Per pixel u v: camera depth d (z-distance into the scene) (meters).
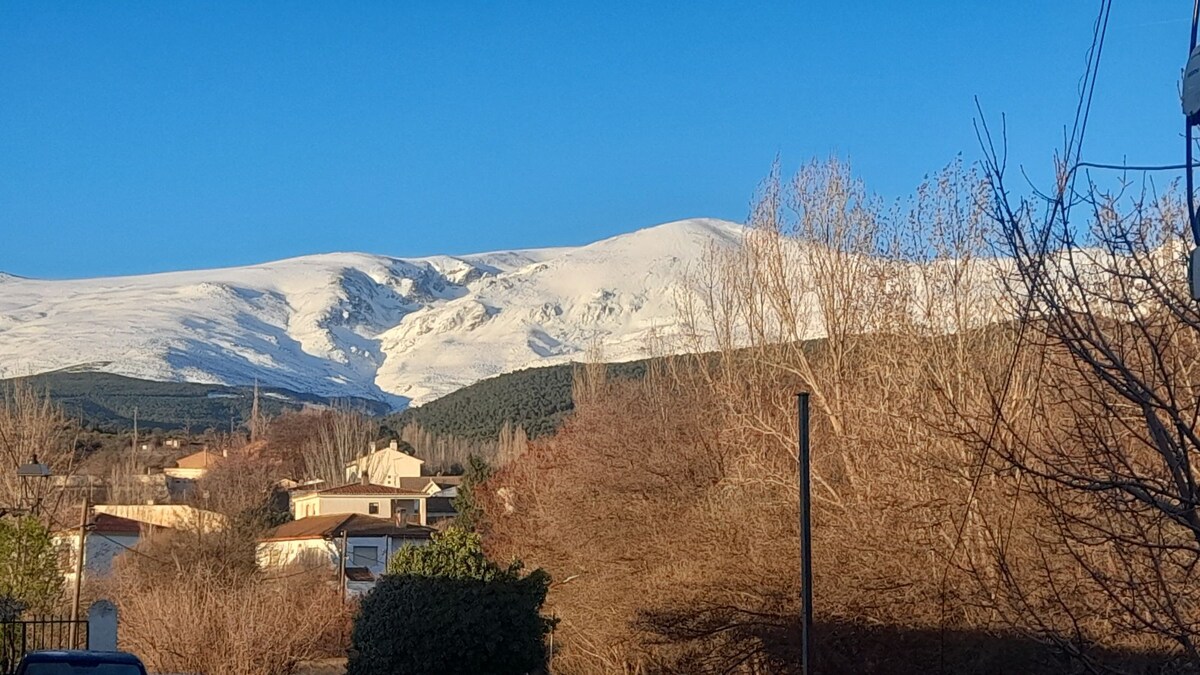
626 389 39.69
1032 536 13.73
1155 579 10.02
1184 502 8.65
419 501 74.31
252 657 31.22
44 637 26.84
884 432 21.78
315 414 109.56
